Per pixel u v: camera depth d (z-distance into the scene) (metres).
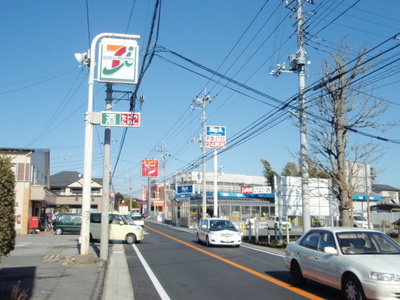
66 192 64.06
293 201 21.19
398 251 8.30
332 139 18.09
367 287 7.09
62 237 26.34
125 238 22.39
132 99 16.81
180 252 18.08
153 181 95.56
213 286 9.97
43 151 36.62
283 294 8.93
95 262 13.47
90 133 14.57
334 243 8.50
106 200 14.97
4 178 7.36
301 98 17.64
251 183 70.44
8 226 7.58
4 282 9.76
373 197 47.16
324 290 9.33
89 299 8.10
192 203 46.78
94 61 14.88
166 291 9.40
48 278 10.43
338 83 17.95
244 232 27.31
